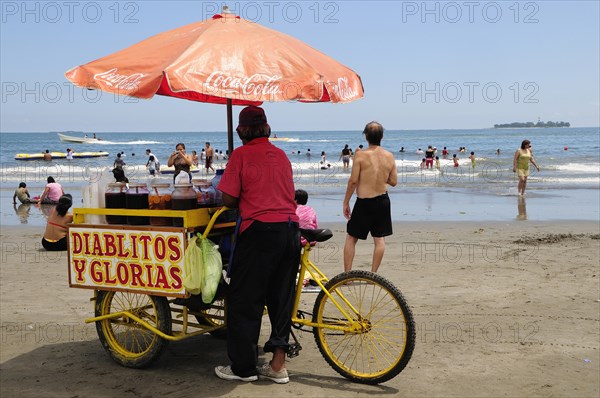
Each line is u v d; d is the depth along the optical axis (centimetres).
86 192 422
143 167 3719
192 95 523
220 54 364
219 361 434
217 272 384
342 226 1192
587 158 4066
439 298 602
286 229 380
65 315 562
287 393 374
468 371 408
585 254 822
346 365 413
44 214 1484
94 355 448
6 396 372
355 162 640
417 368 414
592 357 434
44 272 764
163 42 394
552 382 388
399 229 1118
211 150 3033
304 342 482
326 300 406
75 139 8956
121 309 446
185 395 371
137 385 389
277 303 396
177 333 416
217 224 404
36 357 444
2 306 594
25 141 11094
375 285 393
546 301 587
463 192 1894
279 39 395
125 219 411
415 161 4038
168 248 386
